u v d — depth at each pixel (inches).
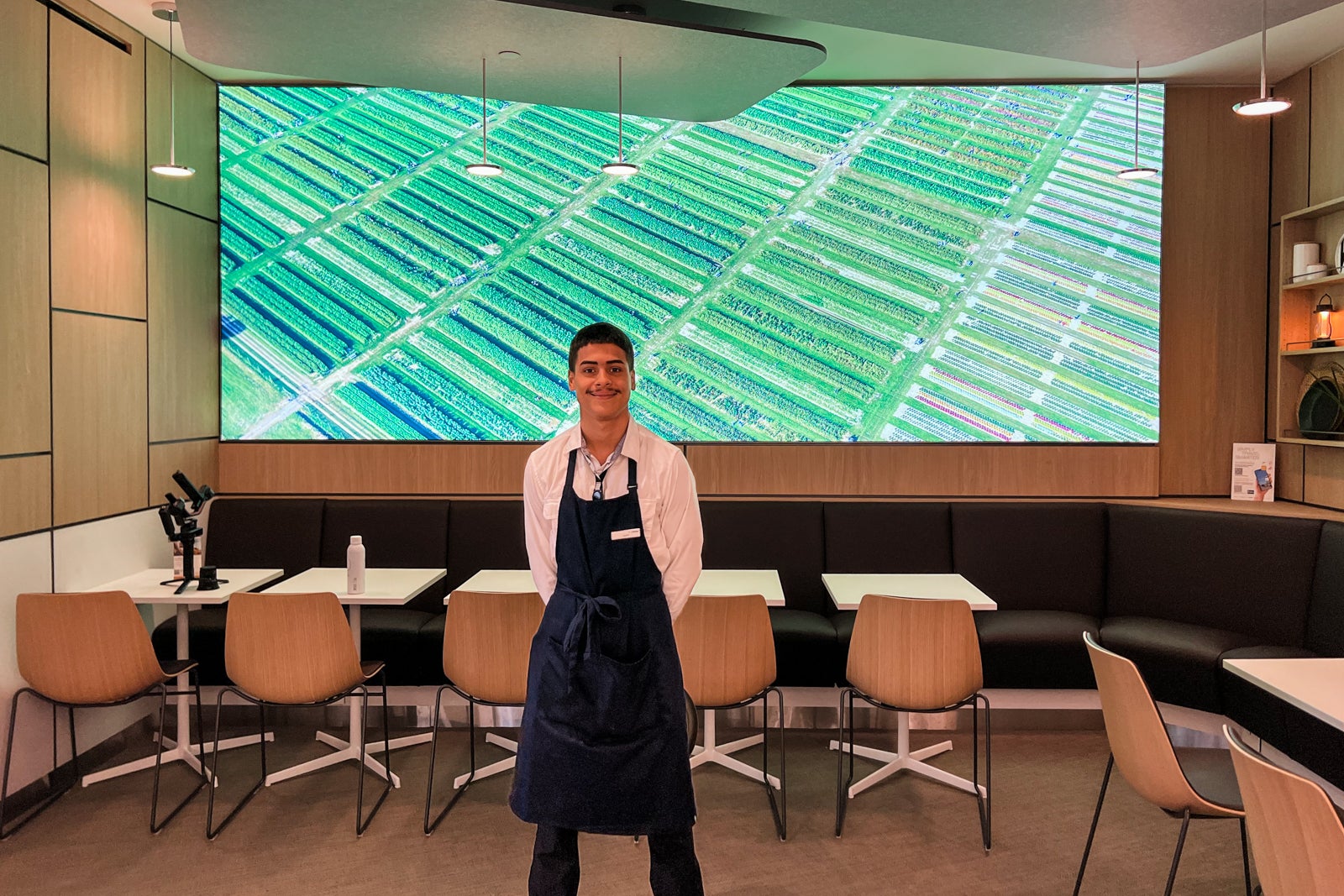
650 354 205.5
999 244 202.7
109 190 168.4
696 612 135.3
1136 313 200.1
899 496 201.8
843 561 193.5
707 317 205.2
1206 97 201.0
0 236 140.4
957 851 127.9
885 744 170.2
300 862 124.9
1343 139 177.9
